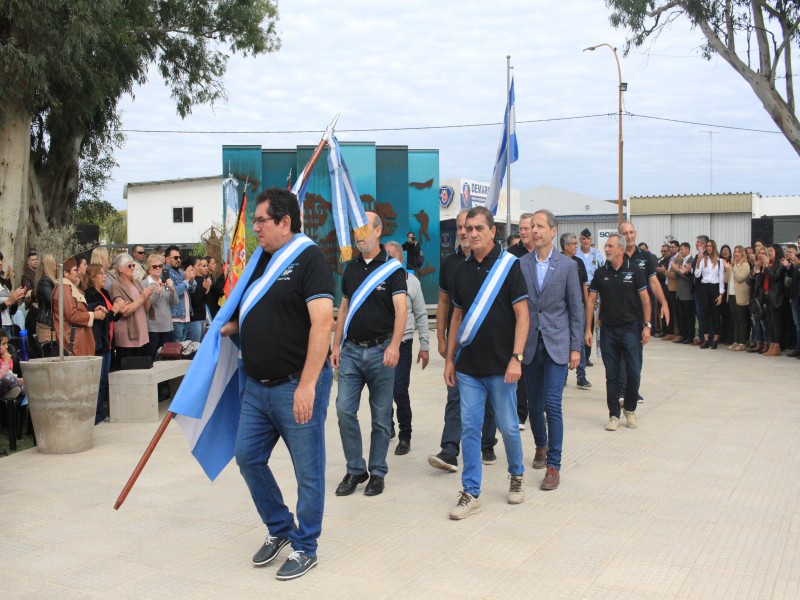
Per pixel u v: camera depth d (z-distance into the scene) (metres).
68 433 7.17
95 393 7.39
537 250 6.26
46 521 5.28
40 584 4.23
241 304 4.35
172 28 20.08
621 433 7.86
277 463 6.74
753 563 4.41
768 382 11.11
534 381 6.38
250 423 4.37
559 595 4.01
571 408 9.24
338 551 4.67
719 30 18.23
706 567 4.37
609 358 7.96
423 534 4.96
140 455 7.11
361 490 5.98
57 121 15.30
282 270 4.24
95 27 12.88
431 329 20.11
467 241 5.48
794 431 7.88
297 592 4.09
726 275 15.39
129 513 5.44
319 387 4.33
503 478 6.28
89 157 20.16
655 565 4.40
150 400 8.60
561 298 6.12
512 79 13.25
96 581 4.27
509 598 3.98
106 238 46.72
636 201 36.47
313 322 4.14
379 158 21.38
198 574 4.36
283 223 4.30
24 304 9.92
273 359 4.22
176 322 11.45
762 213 40.53
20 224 13.91
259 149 20.84
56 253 8.41
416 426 8.41
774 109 17.72
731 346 15.55
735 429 7.99
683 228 35.75
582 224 48.56
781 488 5.91
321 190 20.75
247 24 20.62
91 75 14.21
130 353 9.30
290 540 4.41
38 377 7.09
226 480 6.29
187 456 7.08
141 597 4.06
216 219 44.31
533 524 5.14
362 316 5.85
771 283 14.11
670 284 17.25
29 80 12.54
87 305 8.62
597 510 5.42
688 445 7.32
